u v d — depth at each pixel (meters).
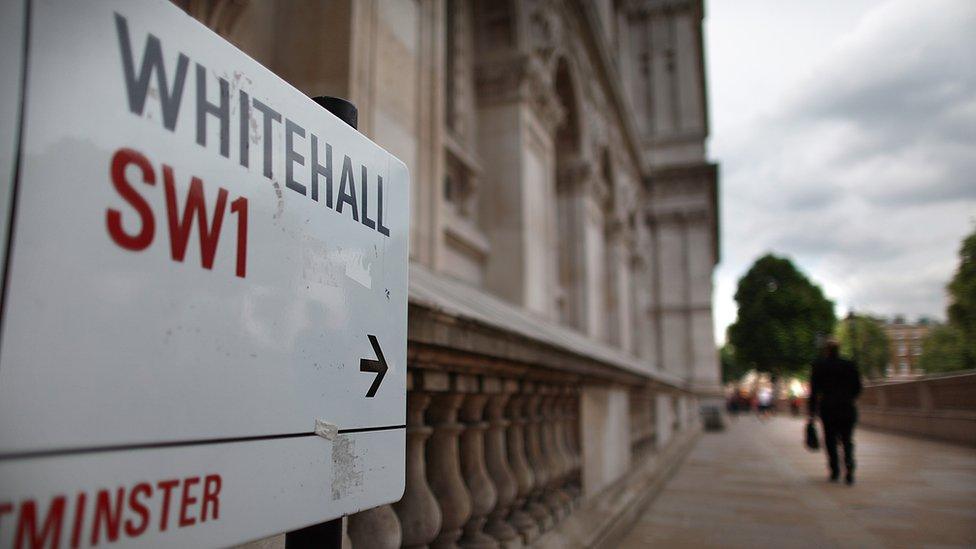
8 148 0.81
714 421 26.36
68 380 0.86
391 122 6.32
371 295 1.55
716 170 39.22
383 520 2.69
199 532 1.02
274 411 1.20
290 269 1.27
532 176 12.55
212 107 1.12
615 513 5.99
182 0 4.81
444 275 7.52
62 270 0.86
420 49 7.13
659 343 37.84
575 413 5.76
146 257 0.98
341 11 5.63
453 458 3.33
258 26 5.47
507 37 12.40
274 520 1.17
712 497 8.34
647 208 39.44
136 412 0.94
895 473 10.38
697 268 38.19
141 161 0.98
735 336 59.38
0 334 0.79
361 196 1.55
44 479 0.82
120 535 0.91
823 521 6.69
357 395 1.45
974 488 8.66
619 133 23.81
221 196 1.12
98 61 0.93
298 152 1.33
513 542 3.79
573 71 15.95
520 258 11.65
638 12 42.16
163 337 0.99
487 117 12.31
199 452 1.04
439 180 7.32
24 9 0.84
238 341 1.13
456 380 3.24
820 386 9.79
